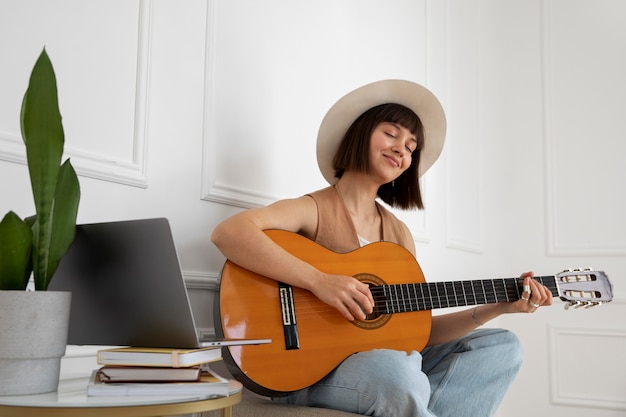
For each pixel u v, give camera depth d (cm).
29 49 150
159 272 113
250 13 216
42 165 106
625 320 353
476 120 377
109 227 118
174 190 183
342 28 265
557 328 364
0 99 144
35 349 105
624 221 364
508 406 367
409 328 173
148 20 179
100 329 126
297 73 237
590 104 379
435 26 343
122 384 105
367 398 144
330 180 215
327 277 156
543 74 390
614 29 379
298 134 235
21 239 106
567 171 379
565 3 391
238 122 208
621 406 345
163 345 117
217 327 152
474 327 198
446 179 340
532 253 380
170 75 185
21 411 94
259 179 215
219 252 196
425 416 140
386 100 202
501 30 401
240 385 119
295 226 175
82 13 162
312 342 155
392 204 219
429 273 316
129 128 172
